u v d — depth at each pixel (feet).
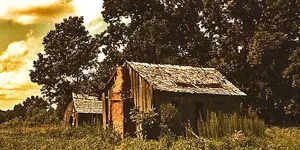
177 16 202.90
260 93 174.19
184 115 117.60
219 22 194.18
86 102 199.21
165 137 89.61
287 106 164.25
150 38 189.78
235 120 103.76
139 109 117.91
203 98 122.72
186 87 120.37
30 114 270.87
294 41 169.78
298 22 171.01
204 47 196.75
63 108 256.52
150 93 114.83
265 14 175.94
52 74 255.70
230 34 187.62
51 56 261.44
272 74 171.63
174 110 112.06
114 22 208.03
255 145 82.07
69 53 262.88
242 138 86.58
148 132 110.63
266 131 123.44
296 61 159.02
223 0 191.72
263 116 179.63
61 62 257.34
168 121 111.34
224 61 180.75
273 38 162.61
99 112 195.83
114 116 122.72
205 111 122.52
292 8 170.09
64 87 257.96
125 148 81.82
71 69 257.34
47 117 254.88
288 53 167.43
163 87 114.42
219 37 194.70
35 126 223.71
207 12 197.06
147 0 203.72
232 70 181.88
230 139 86.99
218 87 128.06
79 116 193.06
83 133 123.34
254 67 178.19
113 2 203.10
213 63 181.27
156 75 120.78
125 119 118.73
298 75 155.94
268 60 168.86
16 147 91.97
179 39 202.08
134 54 191.93
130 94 121.90
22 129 181.88
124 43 206.39
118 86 123.03
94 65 265.34
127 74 123.75
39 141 101.60
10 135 138.00
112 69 197.16
